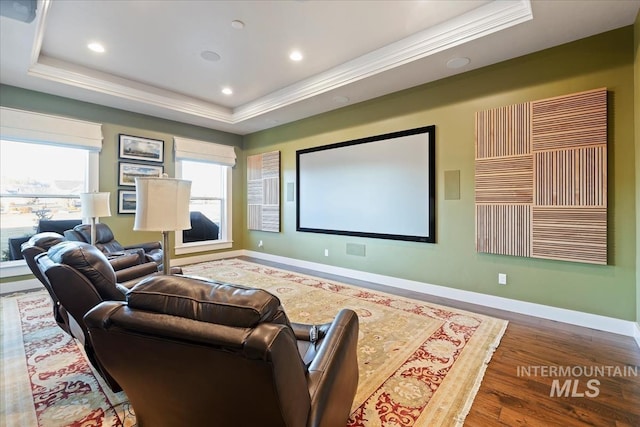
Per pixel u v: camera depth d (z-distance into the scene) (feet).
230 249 20.74
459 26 9.16
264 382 2.38
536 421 5.01
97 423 4.95
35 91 12.97
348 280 14.39
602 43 8.64
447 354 7.20
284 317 2.94
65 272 5.05
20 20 8.13
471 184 11.10
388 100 13.38
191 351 2.51
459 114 11.35
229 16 9.13
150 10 8.84
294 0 8.40
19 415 5.12
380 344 7.72
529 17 8.00
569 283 9.21
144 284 2.98
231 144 20.65
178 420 3.23
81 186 14.66
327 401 3.34
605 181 8.48
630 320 8.29
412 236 12.63
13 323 9.11
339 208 15.31
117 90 13.56
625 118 8.33
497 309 10.38
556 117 9.20
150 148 16.66
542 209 9.45
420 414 5.16
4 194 12.74
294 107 15.23
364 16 9.12
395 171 13.14
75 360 6.97
